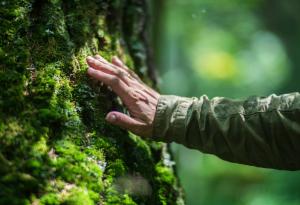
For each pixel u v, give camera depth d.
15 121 1.62
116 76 1.94
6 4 1.80
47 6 1.89
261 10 10.78
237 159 1.92
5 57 1.71
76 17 2.01
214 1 8.24
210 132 1.91
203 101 1.95
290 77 11.60
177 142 1.96
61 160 1.65
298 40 11.30
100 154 1.81
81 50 1.96
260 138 1.86
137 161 2.00
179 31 11.02
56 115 1.72
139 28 2.50
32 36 1.83
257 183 8.76
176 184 2.27
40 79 1.76
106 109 1.96
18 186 1.50
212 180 9.22
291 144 1.85
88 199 1.63
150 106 1.94
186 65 12.69
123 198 1.76
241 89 12.53
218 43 11.70
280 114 1.84
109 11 2.21
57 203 1.55
